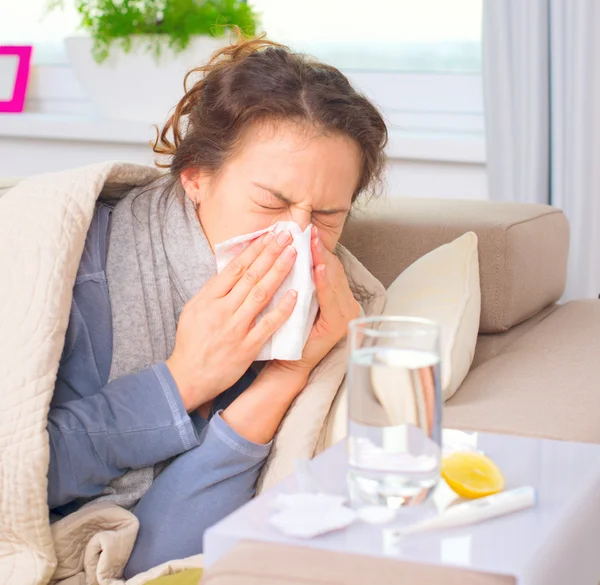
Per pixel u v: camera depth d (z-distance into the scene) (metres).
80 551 1.10
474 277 1.33
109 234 1.25
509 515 0.76
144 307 1.20
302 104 1.12
